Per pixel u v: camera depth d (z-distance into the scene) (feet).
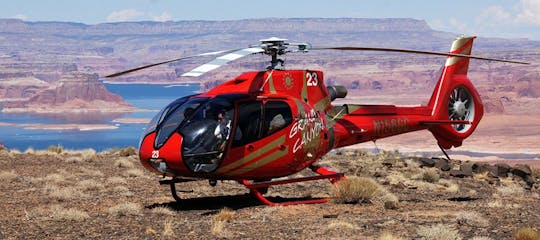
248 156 63.21
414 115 80.89
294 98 67.77
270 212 60.85
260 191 69.51
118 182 86.33
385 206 63.93
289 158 66.39
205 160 61.77
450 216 58.39
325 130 70.18
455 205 68.64
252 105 63.72
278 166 65.92
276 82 66.59
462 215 54.44
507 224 53.52
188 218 58.23
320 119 69.82
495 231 50.24
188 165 60.70
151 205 67.15
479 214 58.18
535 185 105.40
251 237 48.75
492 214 59.72
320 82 71.72
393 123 78.18
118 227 53.11
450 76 84.17
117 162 107.76
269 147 64.49
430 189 89.30
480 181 102.53
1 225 53.78
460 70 85.30
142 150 62.80
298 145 66.74
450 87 84.02
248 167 63.62
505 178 108.99
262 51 64.69
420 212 61.26
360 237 47.70
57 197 71.20
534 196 84.89
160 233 50.55
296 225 53.67
